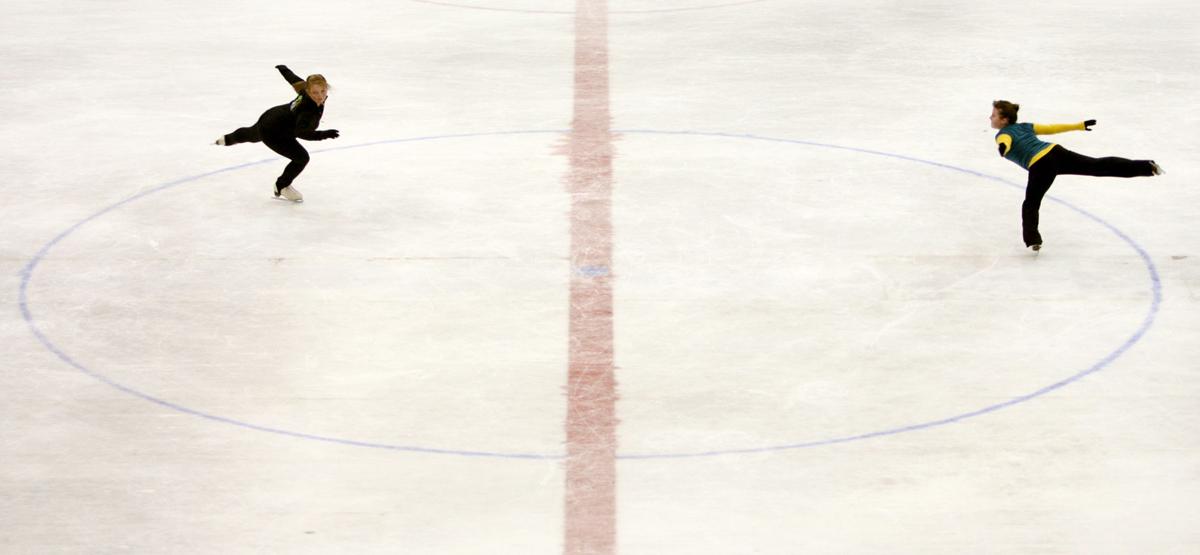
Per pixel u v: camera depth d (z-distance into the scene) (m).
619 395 19.42
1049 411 18.81
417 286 23.45
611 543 15.75
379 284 23.55
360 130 32.56
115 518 16.28
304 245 25.36
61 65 39.25
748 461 17.55
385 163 30.11
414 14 46.00
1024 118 33.25
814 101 34.91
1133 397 19.22
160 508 16.50
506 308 22.52
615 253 24.88
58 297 23.00
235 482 17.09
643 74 37.81
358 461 17.59
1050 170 23.88
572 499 16.69
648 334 21.48
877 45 41.09
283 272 24.08
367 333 21.56
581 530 16.02
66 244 25.48
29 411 18.97
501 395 19.44
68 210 27.31
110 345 21.12
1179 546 15.64
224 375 20.09
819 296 22.88
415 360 20.59
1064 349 20.73
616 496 16.75
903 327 21.61
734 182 28.70
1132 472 17.25
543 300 22.84
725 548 15.62
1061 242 25.30
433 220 26.62
